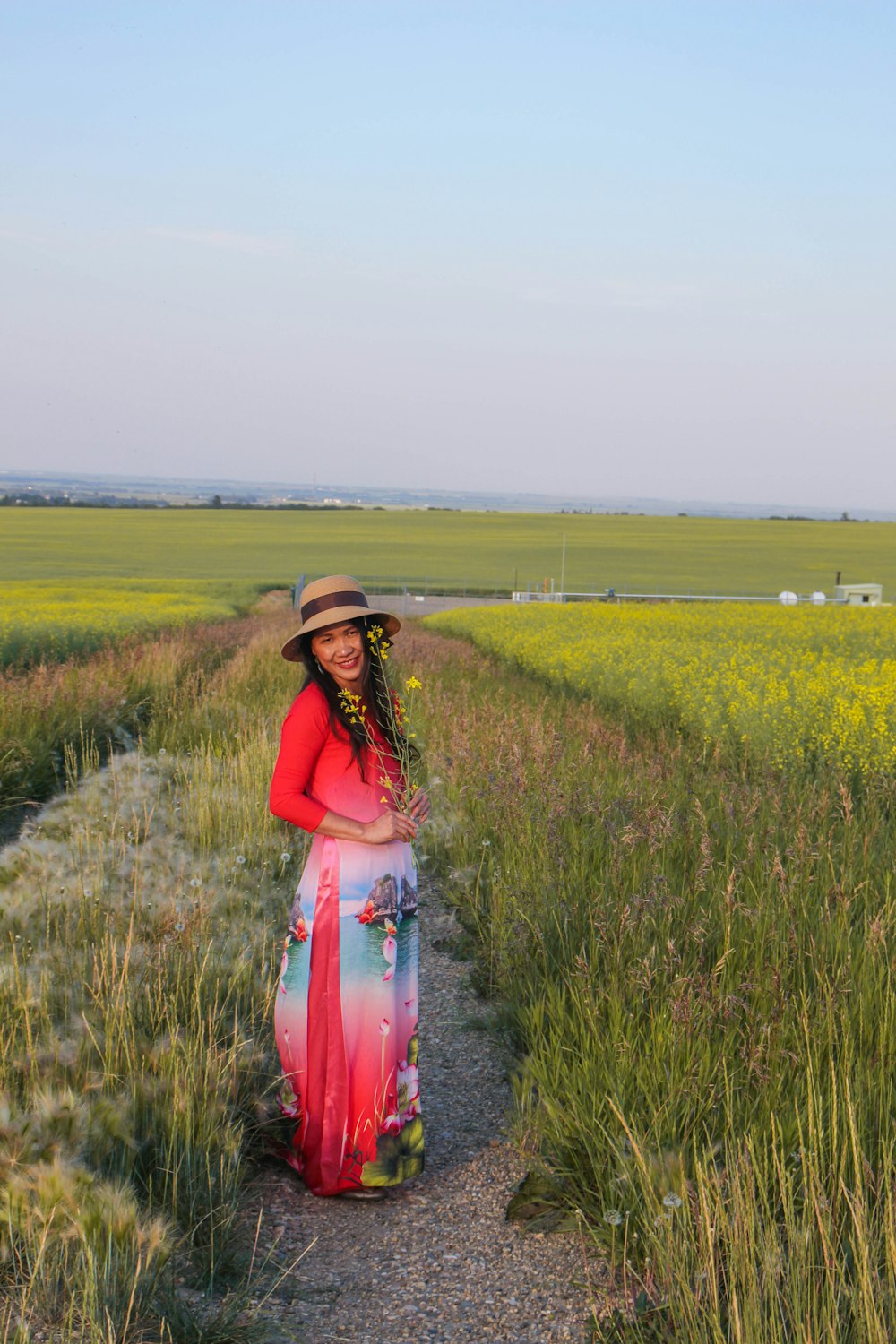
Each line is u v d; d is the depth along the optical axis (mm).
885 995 3873
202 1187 3176
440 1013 4977
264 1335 2658
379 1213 3363
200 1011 3971
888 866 5586
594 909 4848
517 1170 3617
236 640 24656
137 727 12047
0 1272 2781
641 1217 2945
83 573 77250
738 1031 3643
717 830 6129
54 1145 2895
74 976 4152
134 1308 2658
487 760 7695
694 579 83938
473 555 106375
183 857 5770
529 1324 2781
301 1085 3518
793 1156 3041
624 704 13570
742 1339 2357
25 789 9062
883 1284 2486
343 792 3508
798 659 18812
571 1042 3910
